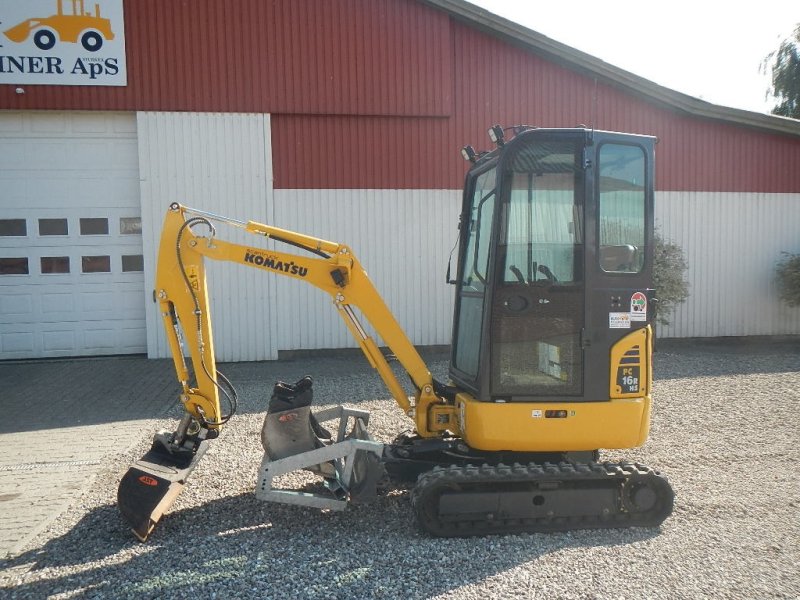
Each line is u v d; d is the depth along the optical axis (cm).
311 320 1125
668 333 1266
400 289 1151
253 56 1084
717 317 1276
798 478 527
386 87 1117
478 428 424
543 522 421
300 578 360
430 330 1162
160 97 1070
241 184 1097
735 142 1255
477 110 1151
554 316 427
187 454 451
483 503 416
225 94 1082
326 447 429
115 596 344
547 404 422
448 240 1155
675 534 418
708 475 533
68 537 420
